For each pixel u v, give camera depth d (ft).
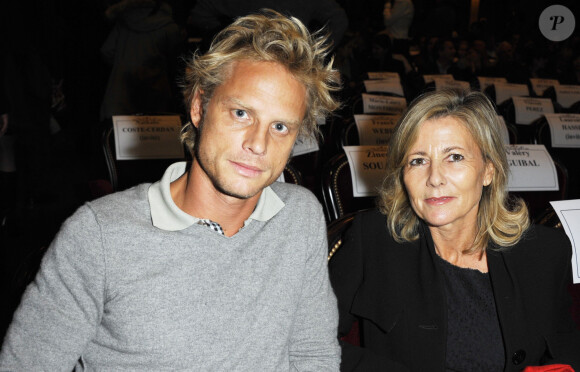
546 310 4.23
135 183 7.94
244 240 3.37
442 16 24.67
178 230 3.17
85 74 22.81
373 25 26.30
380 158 6.67
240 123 3.03
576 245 4.74
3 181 12.13
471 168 4.00
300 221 3.68
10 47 11.59
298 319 3.80
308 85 3.16
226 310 3.23
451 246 4.37
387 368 3.92
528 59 21.33
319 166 9.45
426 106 4.02
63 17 21.98
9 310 3.62
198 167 3.24
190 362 3.13
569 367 3.64
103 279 3.04
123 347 3.08
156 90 14.30
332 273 4.48
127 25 13.96
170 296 3.10
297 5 11.34
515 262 4.26
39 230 12.53
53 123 16.31
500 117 8.85
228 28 3.17
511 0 34.71
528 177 6.84
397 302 4.24
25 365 2.91
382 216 4.59
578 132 9.77
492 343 4.20
